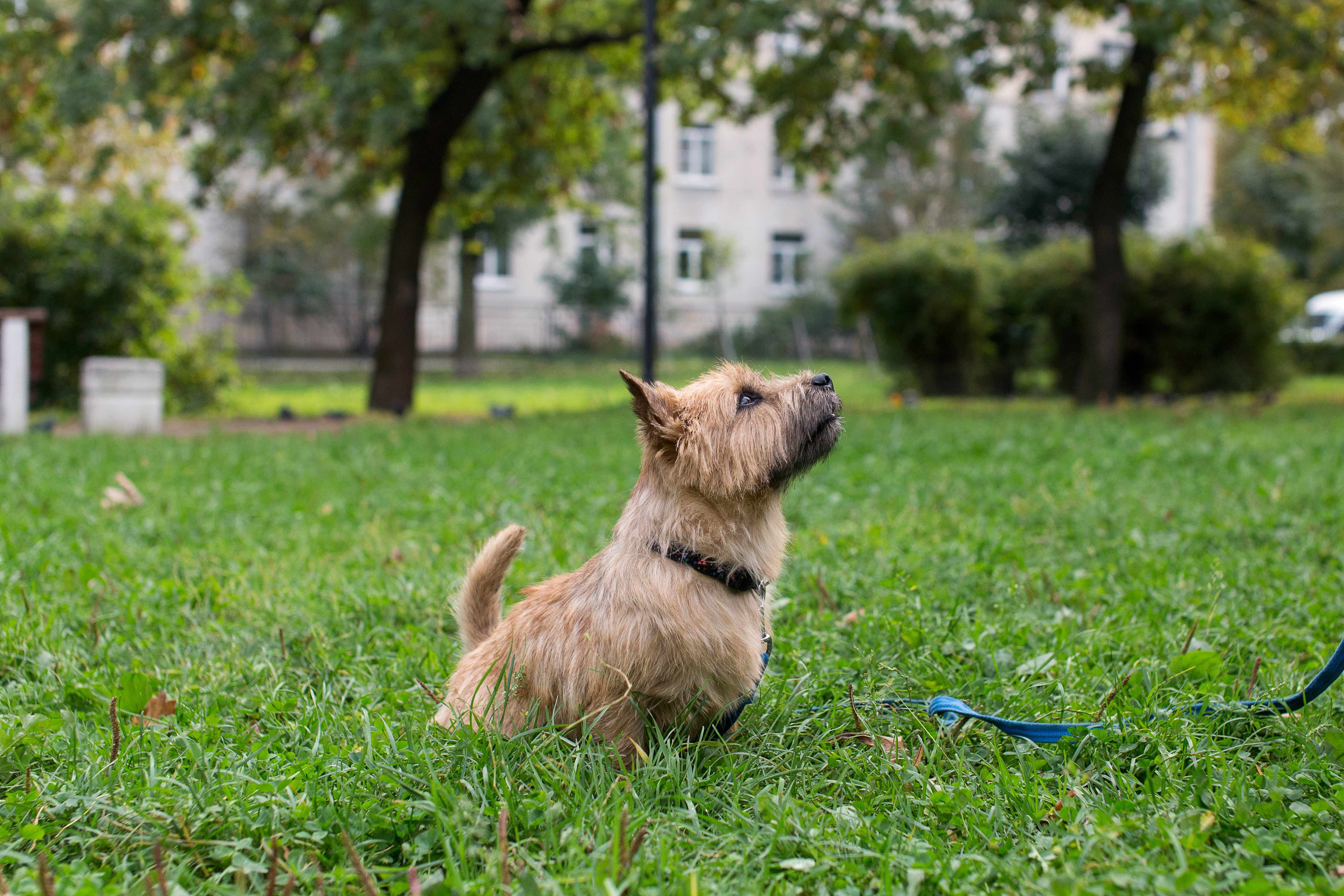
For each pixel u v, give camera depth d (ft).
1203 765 9.46
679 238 126.21
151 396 46.55
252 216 113.19
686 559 9.57
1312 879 7.50
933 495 24.76
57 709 11.90
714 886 7.48
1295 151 80.18
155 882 7.54
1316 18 57.11
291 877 7.18
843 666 12.82
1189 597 15.34
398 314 59.57
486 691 10.39
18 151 59.72
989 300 69.72
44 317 43.93
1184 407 57.00
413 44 46.93
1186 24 47.24
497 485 27.48
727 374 10.56
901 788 9.30
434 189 59.21
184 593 16.79
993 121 125.18
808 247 129.80
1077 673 12.25
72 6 55.47
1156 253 68.74
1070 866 7.54
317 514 23.89
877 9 52.75
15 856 7.75
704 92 58.65
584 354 119.03
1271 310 68.13
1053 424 42.65
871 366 104.42
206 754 9.80
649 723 9.70
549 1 59.31
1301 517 20.80
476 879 7.62
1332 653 12.84
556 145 67.46
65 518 22.38
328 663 13.43
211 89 53.88
